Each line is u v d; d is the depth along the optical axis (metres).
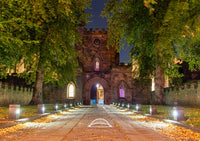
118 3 19.59
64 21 16.83
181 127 8.86
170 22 10.66
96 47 52.94
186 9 9.95
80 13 17.05
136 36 20.17
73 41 19.69
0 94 26.09
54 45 16.47
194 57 19.20
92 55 52.56
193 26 10.30
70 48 18.58
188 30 10.76
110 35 21.66
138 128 8.83
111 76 50.03
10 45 11.49
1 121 9.84
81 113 18.92
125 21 20.00
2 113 13.51
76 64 25.64
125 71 50.06
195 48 18.22
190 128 8.10
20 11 11.91
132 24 19.39
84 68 51.94
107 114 17.47
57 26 16.23
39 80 22.81
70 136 6.90
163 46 12.00
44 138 6.55
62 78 25.42
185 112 13.84
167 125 9.93
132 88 49.50
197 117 10.86
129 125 9.84
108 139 6.39
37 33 15.74
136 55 24.08
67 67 24.75
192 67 20.28
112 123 10.70
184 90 26.34
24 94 35.19
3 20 11.11
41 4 11.88
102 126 9.43
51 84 45.34
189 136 7.07
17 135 7.20
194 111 14.28
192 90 24.06
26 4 11.65
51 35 16.41
